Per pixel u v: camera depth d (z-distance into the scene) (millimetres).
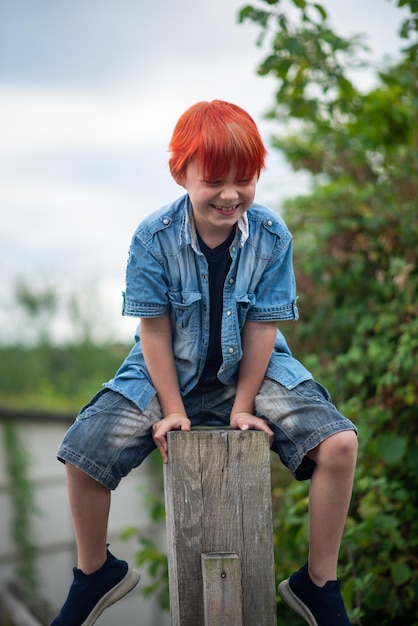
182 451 2184
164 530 6422
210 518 2188
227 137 2119
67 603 2379
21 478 6398
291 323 4551
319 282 4426
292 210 4680
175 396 2365
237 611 2109
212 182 2148
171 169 2281
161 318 2387
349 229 4387
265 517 2211
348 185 4812
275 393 2346
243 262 2357
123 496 6449
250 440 2213
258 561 2201
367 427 3754
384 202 4375
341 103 4383
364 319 4211
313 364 4305
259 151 2166
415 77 4293
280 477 4266
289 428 2270
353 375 4016
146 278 2350
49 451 6617
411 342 3746
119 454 2271
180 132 2230
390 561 3418
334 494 2213
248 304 2369
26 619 5418
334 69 4227
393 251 4289
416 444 3730
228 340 2363
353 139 4688
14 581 6152
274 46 4090
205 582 2105
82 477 2262
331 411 2260
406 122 4598
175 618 2215
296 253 4527
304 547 3568
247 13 4066
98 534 2324
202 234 2332
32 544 6355
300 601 2312
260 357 2389
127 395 2330
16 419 6402
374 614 3490
